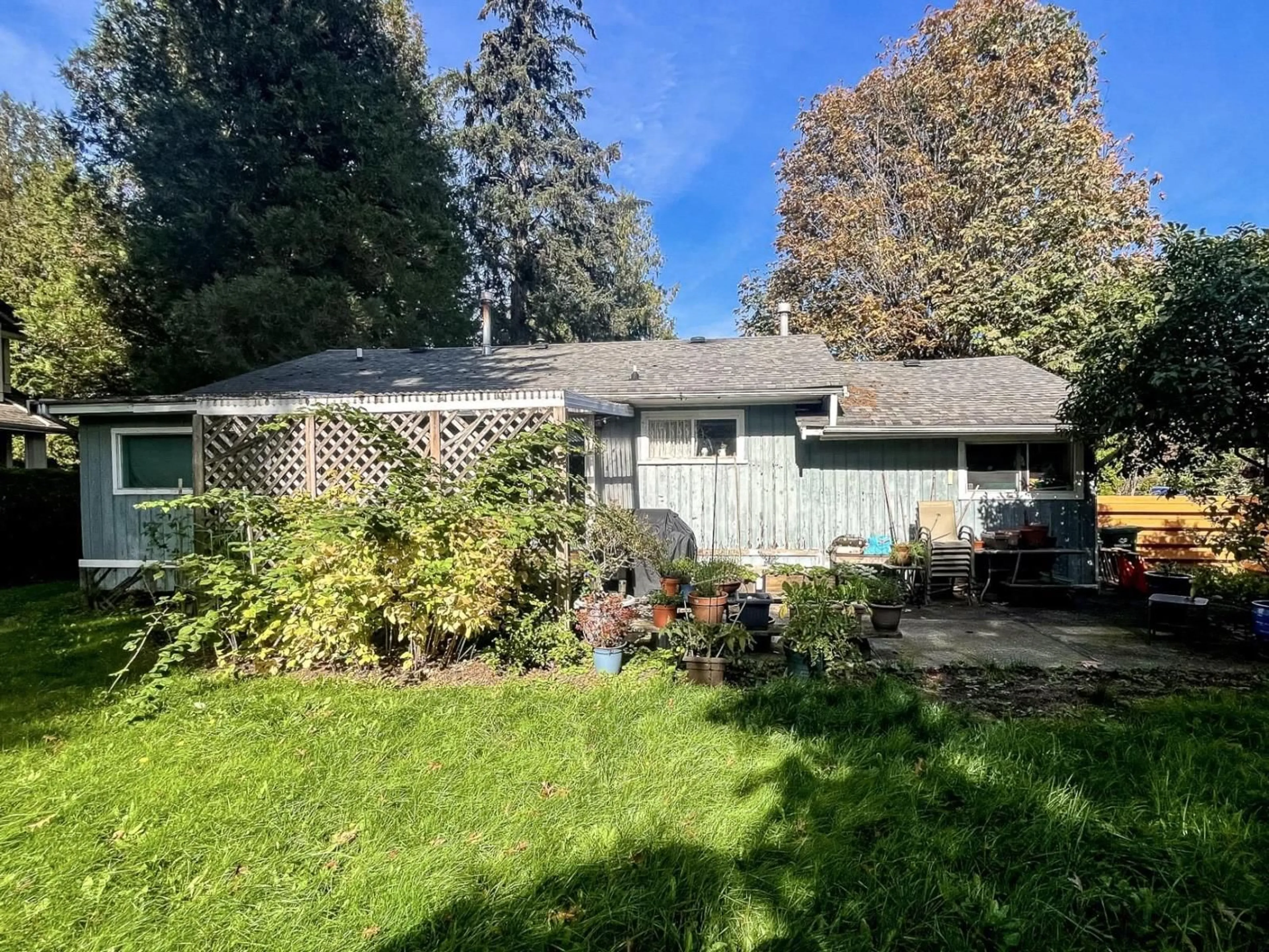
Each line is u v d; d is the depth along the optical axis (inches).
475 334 950.4
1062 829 104.7
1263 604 215.2
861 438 352.2
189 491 308.2
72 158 708.0
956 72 698.8
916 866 97.0
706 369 391.9
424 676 190.1
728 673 197.9
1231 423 222.2
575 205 1011.3
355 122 703.1
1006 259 617.6
